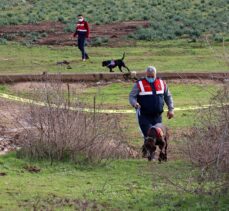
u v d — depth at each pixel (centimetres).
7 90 2302
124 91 2389
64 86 2372
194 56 3412
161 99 1445
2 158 1327
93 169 1300
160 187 1125
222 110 1130
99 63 3203
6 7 6269
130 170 1292
